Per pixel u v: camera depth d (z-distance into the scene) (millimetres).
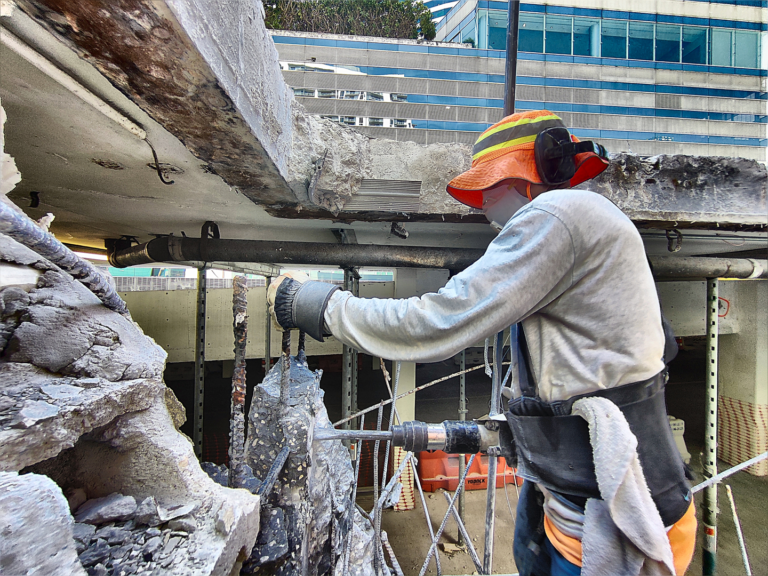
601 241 674
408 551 4066
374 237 3465
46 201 2346
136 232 3666
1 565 409
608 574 646
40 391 617
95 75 937
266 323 5898
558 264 669
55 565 455
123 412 752
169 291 5684
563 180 908
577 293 708
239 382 1018
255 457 1396
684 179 2182
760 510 4367
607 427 661
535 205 715
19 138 1339
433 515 4621
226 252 2652
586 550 678
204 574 649
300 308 904
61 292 740
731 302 5168
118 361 756
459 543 4176
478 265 711
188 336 5688
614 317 691
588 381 722
